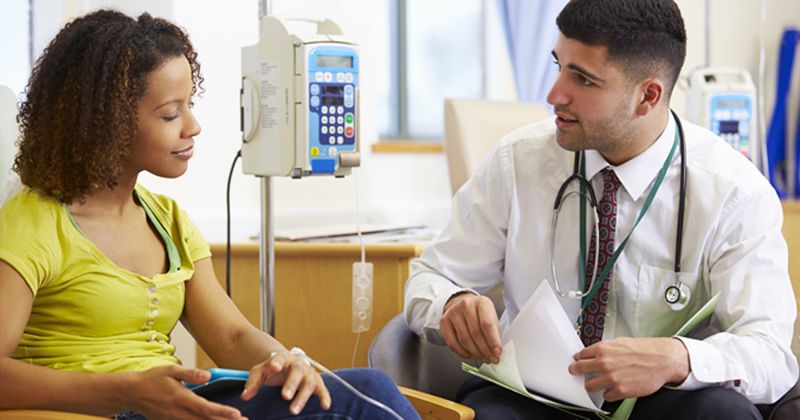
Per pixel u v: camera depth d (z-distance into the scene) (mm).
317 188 3342
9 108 1765
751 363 1577
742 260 1686
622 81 1636
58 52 1470
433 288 1825
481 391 1719
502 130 3193
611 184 1757
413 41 4117
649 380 1520
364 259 2381
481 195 1890
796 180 4672
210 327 1628
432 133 4203
